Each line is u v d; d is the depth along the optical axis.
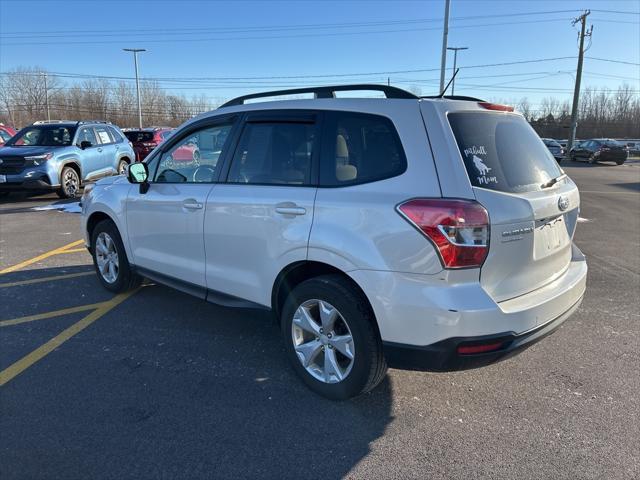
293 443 2.73
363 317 2.84
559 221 3.12
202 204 3.71
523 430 2.87
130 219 4.53
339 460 2.60
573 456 2.63
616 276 5.98
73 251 6.98
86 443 2.72
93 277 5.70
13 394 3.20
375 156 2.86
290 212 3.09
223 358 3.73
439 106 2.78
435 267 2.54
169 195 4.05
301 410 3.04
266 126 3.43
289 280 3.33
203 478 2.46
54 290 5.25
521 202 2.70
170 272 4.18
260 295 3.42
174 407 3.07
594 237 8.41
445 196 2.57
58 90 81.00
